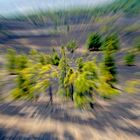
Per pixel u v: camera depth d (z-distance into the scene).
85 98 4.59
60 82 5.26
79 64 5.64
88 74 5.13
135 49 7.43
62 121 3.94
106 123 3.86
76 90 4.72
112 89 4.90
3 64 6.69
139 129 3.68
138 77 5.64
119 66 6.36
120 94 4.82
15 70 6.09
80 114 4.14
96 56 6.85
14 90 5.00
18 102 4.65
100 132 3.63
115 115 4.09
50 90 5.08
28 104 4.56
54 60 6.41
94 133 3.61
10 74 6.04
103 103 4.48
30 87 5.02
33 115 4.15
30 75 5.56
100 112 4.19
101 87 4.91
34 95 4.89
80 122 3.91
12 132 3.66
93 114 4.13
